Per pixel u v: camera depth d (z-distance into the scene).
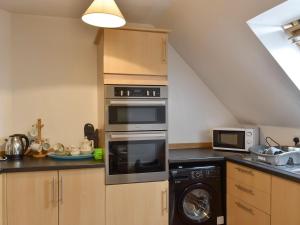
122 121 2.49
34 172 2.26
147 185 2.52
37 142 2.75
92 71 3.04
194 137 3.44
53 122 2.93
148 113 2.55
